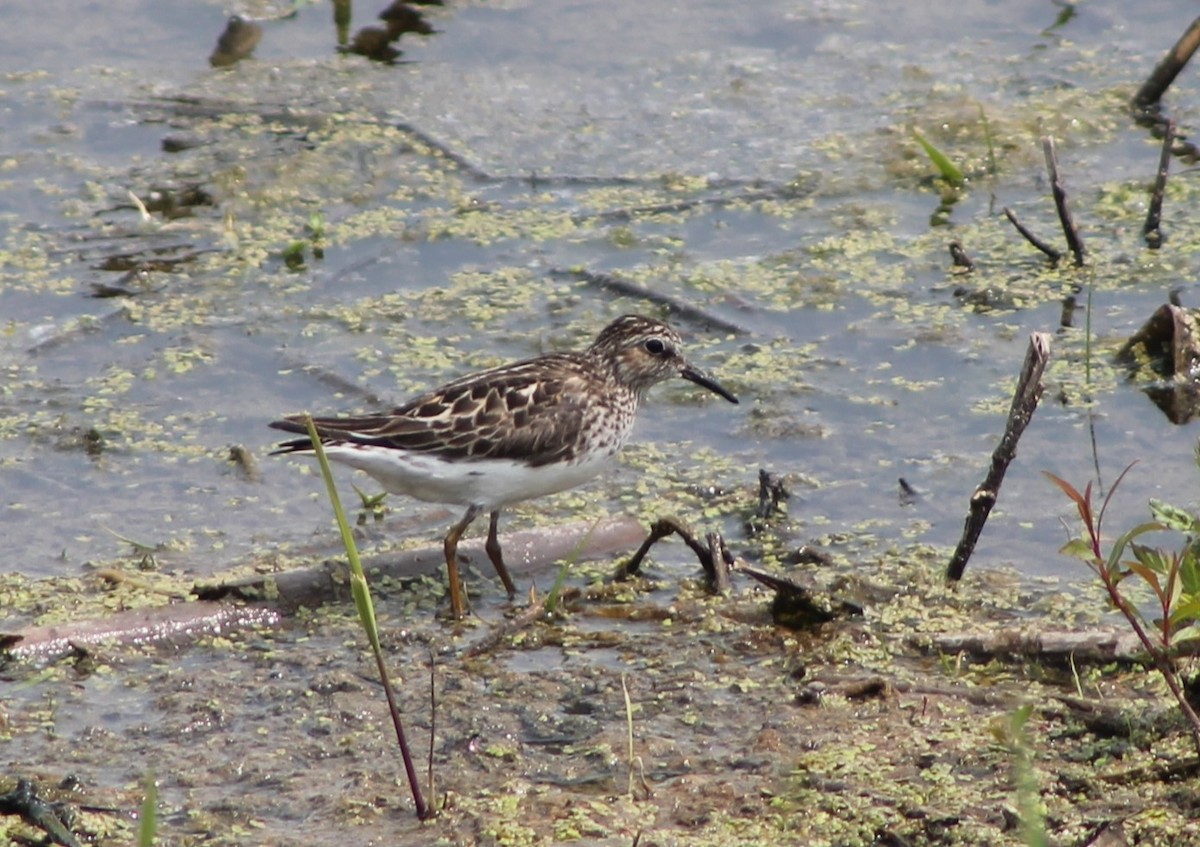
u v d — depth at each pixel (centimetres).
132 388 1535
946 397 1483
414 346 1596
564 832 920
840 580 1203
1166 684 988
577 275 1712
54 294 1681
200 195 1852
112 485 1396
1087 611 1162
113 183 1867
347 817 948
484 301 1669
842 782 955
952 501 1335
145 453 1441
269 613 1211
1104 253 1694
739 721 1044
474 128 1975
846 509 1336
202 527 1338
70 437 1458
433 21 2212
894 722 1021
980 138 1917
